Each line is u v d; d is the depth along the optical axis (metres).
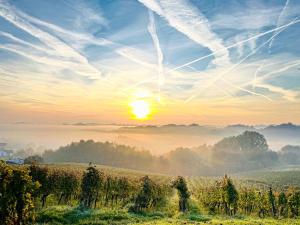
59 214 65.25
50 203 91.62
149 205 95.31
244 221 56.50
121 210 79.12
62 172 97.12
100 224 62.66
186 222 55.69
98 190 91.75
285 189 145.62
